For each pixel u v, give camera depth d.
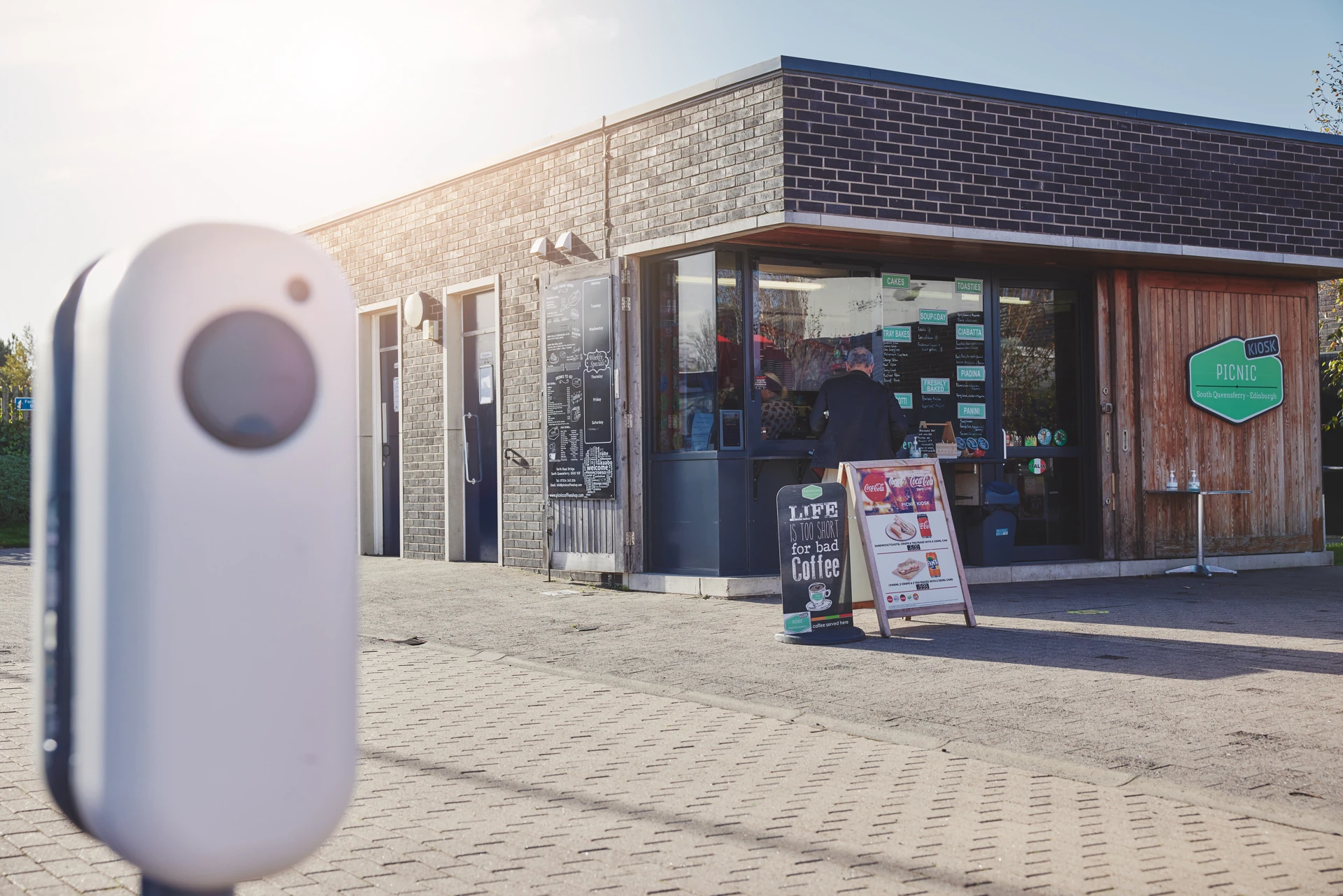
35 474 1.55
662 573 9.96
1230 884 3.26
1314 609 8.60
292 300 1.41
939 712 5.45
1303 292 11.92
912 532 7.89
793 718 5.41
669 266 9.96
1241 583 10.38
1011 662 6.62
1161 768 4.46
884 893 3.23
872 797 4.16
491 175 11.64
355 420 1.48
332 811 1.44
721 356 9.58
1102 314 11.05
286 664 1.40
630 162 9.99
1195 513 11.32
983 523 10.44
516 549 11.42
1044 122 9.80
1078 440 11.17
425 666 6.85
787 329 9.83
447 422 12.52
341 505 1.45
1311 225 11.12
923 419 10.38
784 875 3.38
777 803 4.10
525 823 3.90
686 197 9.49
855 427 8.77
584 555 10.34
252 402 1.38
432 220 12.59
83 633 1.36
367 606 9.23
